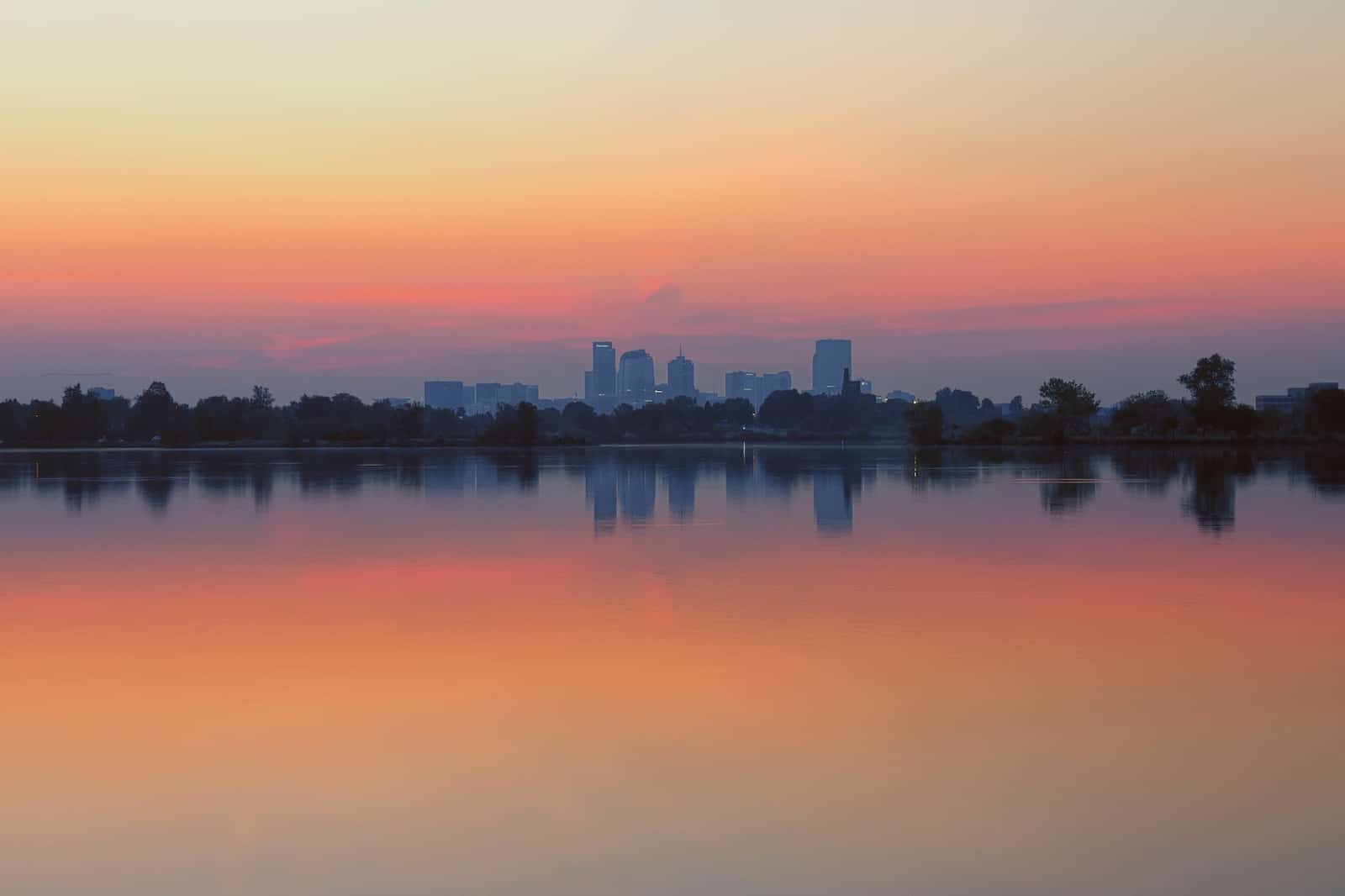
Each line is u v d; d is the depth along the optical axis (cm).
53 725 1326
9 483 6906
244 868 917
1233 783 1086
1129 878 883
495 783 1109
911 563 2756
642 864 917
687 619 1977
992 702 1392
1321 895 850
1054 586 2355
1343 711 1341
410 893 872
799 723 1305
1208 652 1678
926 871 898
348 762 1177
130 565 2825
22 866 924
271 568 2744
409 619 2003
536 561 2836
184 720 1340
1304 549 3012
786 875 895
